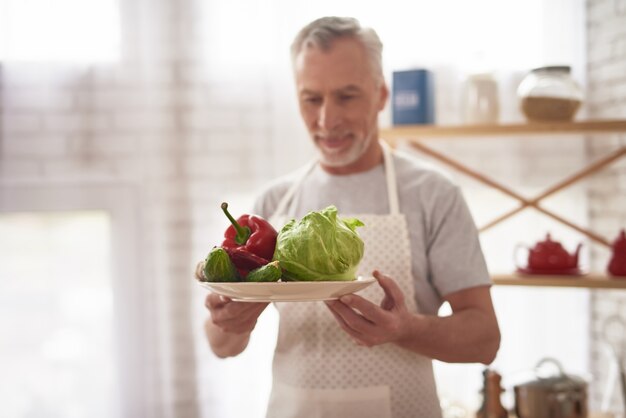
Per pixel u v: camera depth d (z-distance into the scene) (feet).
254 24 8.68
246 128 8.71
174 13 8.66
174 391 8.75
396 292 4.52
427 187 5.47
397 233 5.37
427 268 5.41
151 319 8.75
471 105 7.72
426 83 7.67
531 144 8.71
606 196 8.58
